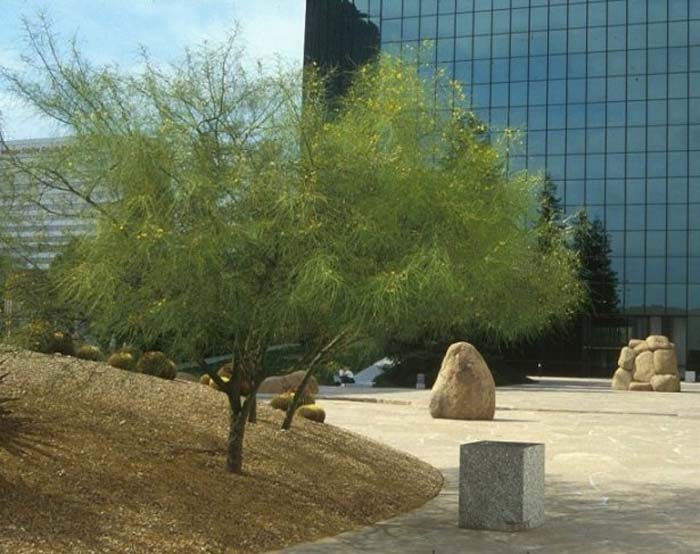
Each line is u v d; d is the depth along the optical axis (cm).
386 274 903
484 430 2331
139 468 1025
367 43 7306
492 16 7156
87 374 1397
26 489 892
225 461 1130
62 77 992
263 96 985
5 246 1009
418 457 1731
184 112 968
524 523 1025
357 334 1049
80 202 980
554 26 7056
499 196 1085
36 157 990
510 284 1169
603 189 6900
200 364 1077
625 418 2834
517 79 7112
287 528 966
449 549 922
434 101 1088
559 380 6269
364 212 941
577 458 1767
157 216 909
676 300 6712
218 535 892
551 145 7025
